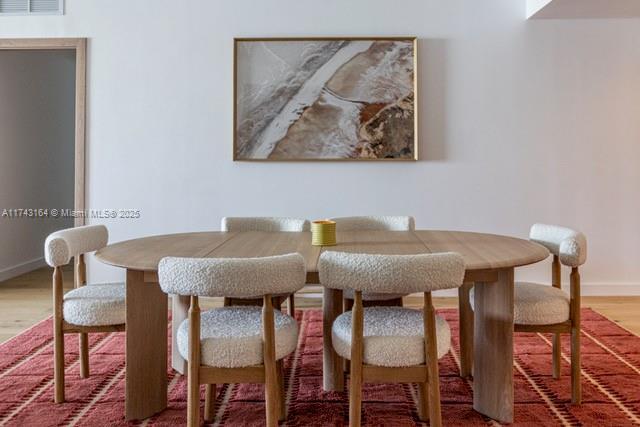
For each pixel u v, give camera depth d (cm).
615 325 288
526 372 222
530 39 356
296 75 354
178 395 203
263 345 146
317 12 357
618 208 359
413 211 361
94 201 362
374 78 354
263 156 357
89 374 220
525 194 359
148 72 359
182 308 221
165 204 363
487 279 166
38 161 488
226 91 360
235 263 135
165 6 358
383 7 356
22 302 347
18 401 194
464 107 358
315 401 197
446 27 356
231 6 358
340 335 158
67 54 518
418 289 139
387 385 212
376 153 356
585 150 358
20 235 455
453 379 217
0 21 359
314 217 361
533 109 358
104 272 364
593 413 183
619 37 355
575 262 182
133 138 361
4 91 430
